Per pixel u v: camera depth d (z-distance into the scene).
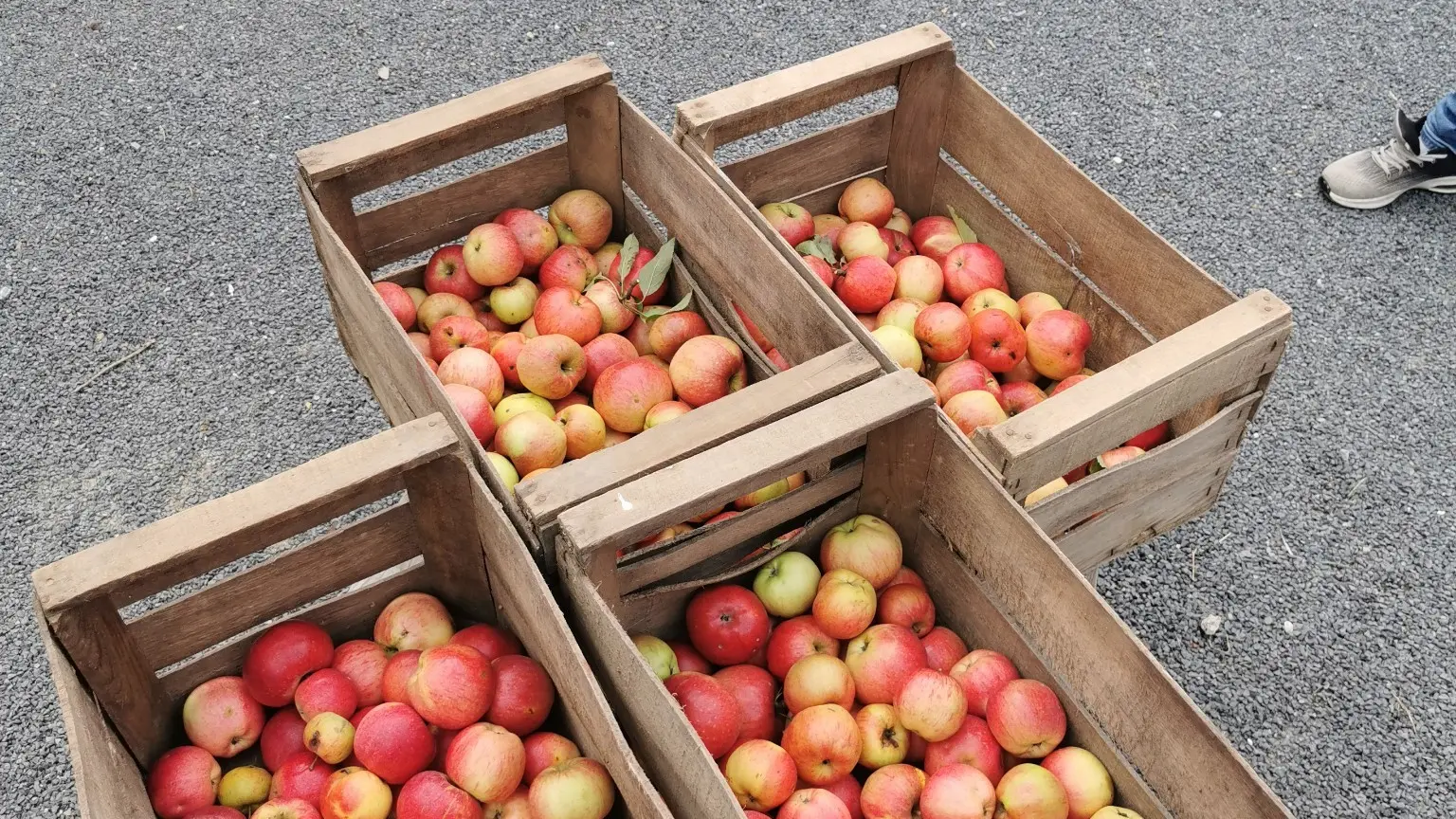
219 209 3.67
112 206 3.67
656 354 2.65
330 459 1.85
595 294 2.68
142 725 1.93
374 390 2.77
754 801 1.89
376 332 2.32
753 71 4.15
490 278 2.70
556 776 1.82
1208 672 2.73
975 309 2.74
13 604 2.78
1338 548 2.96
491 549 1.99
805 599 2.20
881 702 2.08
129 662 1.85
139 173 3.77
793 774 1.89
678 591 2.08
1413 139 3.66
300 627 2.04
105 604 1.73
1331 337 3.43
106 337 3.33
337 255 2.33
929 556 2.26
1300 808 2.52
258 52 4.19
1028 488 2.08
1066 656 1.96
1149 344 2.61
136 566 1.70
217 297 3.44
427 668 1.89
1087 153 3.94
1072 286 2.78
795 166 2.91
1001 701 1.98
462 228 2.79
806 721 1.94
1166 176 3.87
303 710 1.97
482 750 1.83
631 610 2.07
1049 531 2.21
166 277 3.48
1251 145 3.98
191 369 3.27
